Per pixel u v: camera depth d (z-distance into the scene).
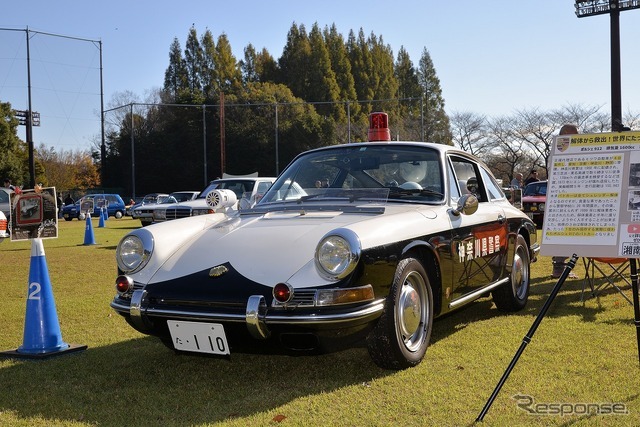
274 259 3.64
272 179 15.41
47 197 4.71
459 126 55.78
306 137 62.91
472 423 3.08
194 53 77.44
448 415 3.20
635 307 3.42
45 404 3.55
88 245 14.19
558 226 3.38
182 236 4.16
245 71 81.50
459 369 3.96
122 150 63.91
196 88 73.50
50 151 76.38
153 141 62.47
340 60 76.06
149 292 3.76
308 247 3.68
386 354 3.83
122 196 61.97
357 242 3.51
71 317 5.89
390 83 81.75
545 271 8.34
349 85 75.69
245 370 4.16
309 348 3.56
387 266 3.70
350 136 65.25
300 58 75.12
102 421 3.28
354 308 3.47
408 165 4.85
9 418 3.34
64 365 4.32
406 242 3.91
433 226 4.26
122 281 3.86
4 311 6.31
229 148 61.47
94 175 76.25
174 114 63.88
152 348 4.75
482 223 5.04
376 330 3.75
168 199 23.05
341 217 4.08
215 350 3.59
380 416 3.21
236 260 3.70
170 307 3.66
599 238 3.28
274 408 3.39
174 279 3.74
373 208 4.23
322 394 3.58
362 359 4.30
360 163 4.95
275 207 4.63
